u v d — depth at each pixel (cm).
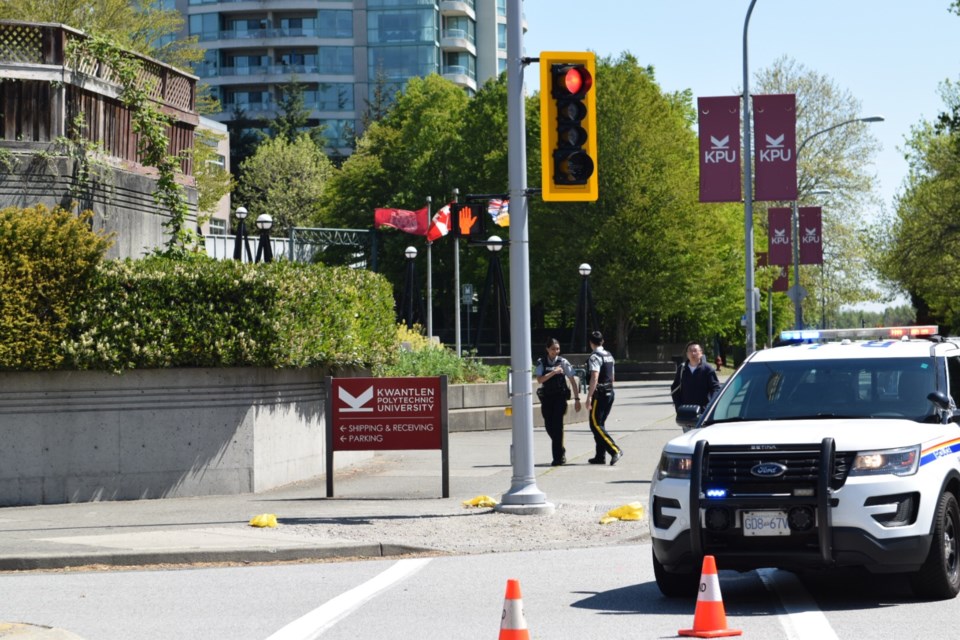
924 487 2042
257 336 3888
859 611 2038
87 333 3716
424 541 2922
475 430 6384
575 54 3164
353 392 3731
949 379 2364
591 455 5028
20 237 3669
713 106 6762
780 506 2023
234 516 3341
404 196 16888
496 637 1902
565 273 14625
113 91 4897
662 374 14062
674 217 14438
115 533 3038
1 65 4491
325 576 2558
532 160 14812
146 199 5066
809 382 2386
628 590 2316
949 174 13988
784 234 9750
